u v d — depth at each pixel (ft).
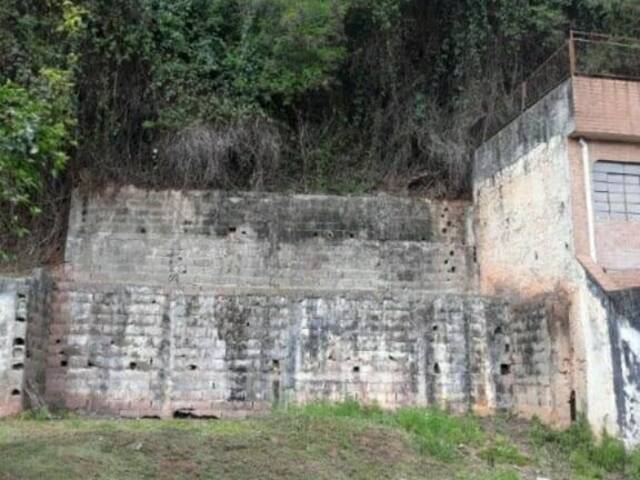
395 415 38.29
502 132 50.37
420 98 59.41
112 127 53.47
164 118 53.83
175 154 53.67
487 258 51.83
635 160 41.70
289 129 58.23
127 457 26.96
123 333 41.93
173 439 29.35
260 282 52.11
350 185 57.62
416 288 53.06
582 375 38.50
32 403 38.91
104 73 52.80
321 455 29.04
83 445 28.07
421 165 58.44
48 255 52.39
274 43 56.13
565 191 41.22
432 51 59.98
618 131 40.73
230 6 58.70
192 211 53.06
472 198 55.11
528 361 42.52
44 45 49.14
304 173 57.77
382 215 54.13
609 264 40.11
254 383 41.73
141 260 51.90
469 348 43.96
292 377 42.01
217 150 54.13
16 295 39.09
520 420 41.98
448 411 42.09
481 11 58.34
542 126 44.42
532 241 45.11
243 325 42.42
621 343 35.35
